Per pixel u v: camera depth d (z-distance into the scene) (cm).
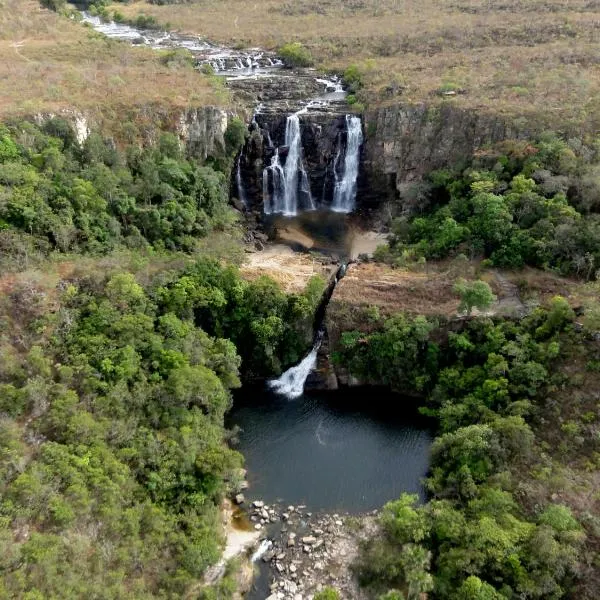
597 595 2834
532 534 3061
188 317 4591
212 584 3197
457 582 3022
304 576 3372
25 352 3638
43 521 2889
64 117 5375
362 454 4222
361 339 4716
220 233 6022
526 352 4128
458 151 6234
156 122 6059
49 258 4341
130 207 5238
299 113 7038
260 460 4175
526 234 4928
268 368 4888
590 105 6022
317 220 7006
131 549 3036
